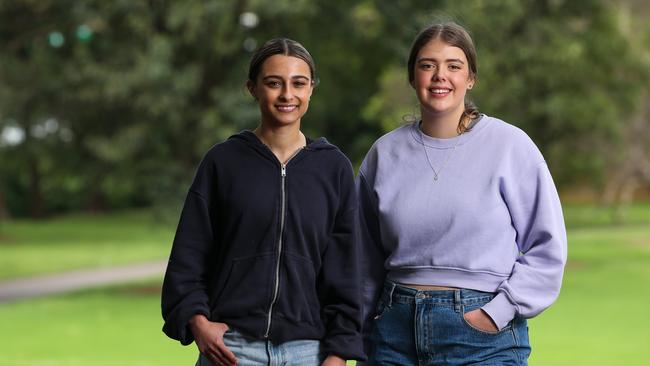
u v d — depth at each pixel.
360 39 24.73
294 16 22.27
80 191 54.75
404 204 3.98
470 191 3.92
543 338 13.03
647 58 26.31
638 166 31.56
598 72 25.41
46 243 33.69
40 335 13.65
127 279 22.34
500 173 3.93
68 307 17.11
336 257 3.74
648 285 19.41
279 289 3.64
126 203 57.97
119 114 24.33
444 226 3.91
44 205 53.94
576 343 12.55
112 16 21.69
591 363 11.04
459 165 3.97
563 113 23.55
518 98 23.61
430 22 4.09
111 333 13.81
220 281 3.69
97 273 23.91
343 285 3.71
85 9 21.73
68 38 24.22
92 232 39.50
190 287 3.69
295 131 3.78
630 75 26.28
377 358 4.03
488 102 22.94
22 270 24.67
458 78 3.96
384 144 4.16
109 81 21.47
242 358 3.65
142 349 12.30
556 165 26.44
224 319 3.67
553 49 23.34
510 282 3.87
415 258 3.95
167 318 3.70
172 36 21.83
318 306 3.73
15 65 25.83
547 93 24.20
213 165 3.75
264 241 3.66
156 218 24.19
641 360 11.21
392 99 23.06
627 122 29.25
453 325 3.86
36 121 27.16
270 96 3.70
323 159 3.75
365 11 23.33
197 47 22.36
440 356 3.90
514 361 3.89
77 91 23.69
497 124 4.04
